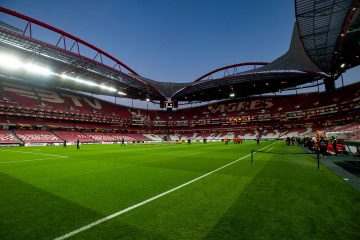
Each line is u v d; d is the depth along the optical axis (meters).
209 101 103.19
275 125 71.31
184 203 5.19
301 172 9.42
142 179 8.33
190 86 79.62
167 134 87.69
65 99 69.75
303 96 73.69
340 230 3.61
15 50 42.34
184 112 96.50
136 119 85.69
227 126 80.56
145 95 88.38
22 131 49.59
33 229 3.76
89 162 14.40
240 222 3.98
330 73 61.75
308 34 32.56
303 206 4.85
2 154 21.45
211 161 14.30
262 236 3.41
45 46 41.44
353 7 24.45
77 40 49.78
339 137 18.02
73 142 53.78
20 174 9.64
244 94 91.44
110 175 9.30
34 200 5.54
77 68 52.47
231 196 5.75
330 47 38.16
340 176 8.40
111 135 69.69
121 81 65.19
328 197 5.54
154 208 4.84
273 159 14.68
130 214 4.47
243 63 82.19
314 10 25.62
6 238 3.43
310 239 3.31
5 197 5.83
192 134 85.00
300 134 60.47
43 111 57.56
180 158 16.73
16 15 38.44
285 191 6.20
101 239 3.36
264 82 74.38
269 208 4.74
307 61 49.94
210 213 4.48
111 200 5.51
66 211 4.69
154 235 3.49
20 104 54.19
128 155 20.00
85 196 5.90
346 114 56.03
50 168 11.59
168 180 8.09
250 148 27.83
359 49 42.28
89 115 69.50
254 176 8.61
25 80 63.84
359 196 5.63
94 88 73.38
